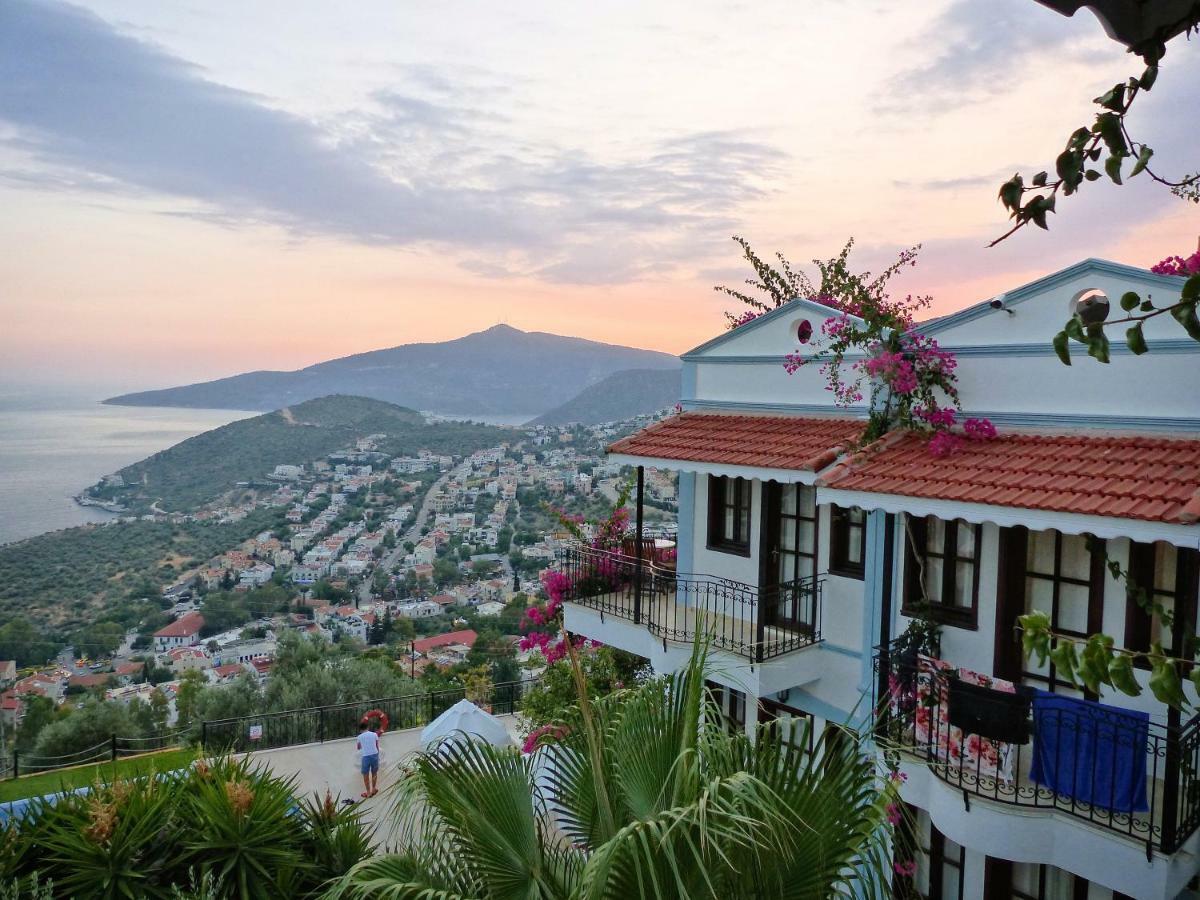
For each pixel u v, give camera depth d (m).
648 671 11.60
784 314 9.85
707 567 10.45
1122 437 6.79
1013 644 7.14
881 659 7.04
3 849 6.84
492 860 4.60
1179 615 5.50
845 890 6.85
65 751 22.98
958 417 7.93
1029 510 5.89
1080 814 5.81
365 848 7.99
